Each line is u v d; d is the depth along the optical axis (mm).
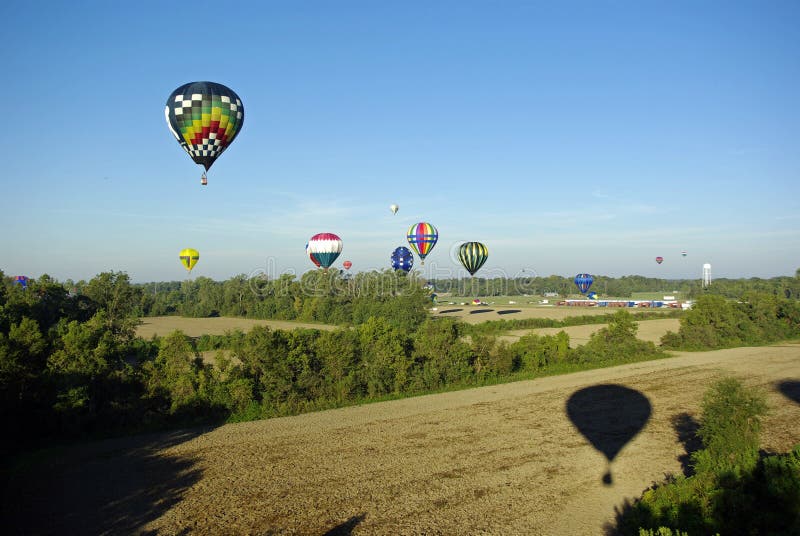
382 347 30734
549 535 13328
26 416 21500
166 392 24500
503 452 19516
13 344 21797
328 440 21047
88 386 22891
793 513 12562
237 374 26656
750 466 14586
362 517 14312
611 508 14867
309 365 28125
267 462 18531
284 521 14094
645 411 25438
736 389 16766
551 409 25875
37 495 15836
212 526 13836
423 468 17891
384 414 25094
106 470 17875
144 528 13734
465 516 14367
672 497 14148
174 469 17922
